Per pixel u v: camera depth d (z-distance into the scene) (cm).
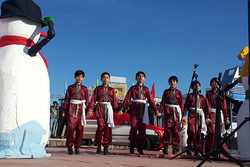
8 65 454
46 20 477
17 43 472
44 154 477
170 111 746
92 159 516
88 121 1129
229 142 1164
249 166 503
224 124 791
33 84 462
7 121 441
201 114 759
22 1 470
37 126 461
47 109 483
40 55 503
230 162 588
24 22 472
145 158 623
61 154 669
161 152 945
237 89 1276
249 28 306
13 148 444
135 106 755
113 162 475
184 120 733
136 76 765
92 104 739
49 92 494
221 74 519
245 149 593
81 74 705
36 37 488
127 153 802
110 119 742
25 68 460
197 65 621
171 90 754
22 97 450
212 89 773
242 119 598
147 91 766
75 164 406
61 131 1266
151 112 833
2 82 450
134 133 759
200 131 757
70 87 704
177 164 497
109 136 748
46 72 493
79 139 706
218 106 479
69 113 693
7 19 470
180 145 888
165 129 746
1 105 444
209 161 580
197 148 610
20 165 356
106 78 754
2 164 358
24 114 449
